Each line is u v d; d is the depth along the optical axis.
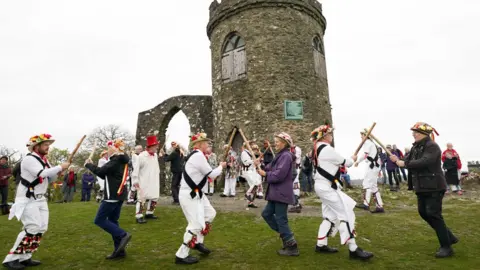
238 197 10.20
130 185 9.52
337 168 4.32
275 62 12.84
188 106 16.23
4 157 9.28
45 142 4.23
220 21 14.31
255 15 13.28
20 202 3.95
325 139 4.48
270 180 4.31
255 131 12.59
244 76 13.26
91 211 7.92
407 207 8.09
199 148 4.42
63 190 12.45
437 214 4.20
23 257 4.05
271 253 4.46
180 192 4.21
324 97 14.12
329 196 4.18
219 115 13.87
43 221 4.14
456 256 4.22
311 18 14.16
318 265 3.93
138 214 6.61
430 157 4.13
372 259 4.14
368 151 7.36
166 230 5.96
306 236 5.30
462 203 8.48
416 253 4.39
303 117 12.67
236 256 4.38
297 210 7.35
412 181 4.48
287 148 4.54
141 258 4.39
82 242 5.32
